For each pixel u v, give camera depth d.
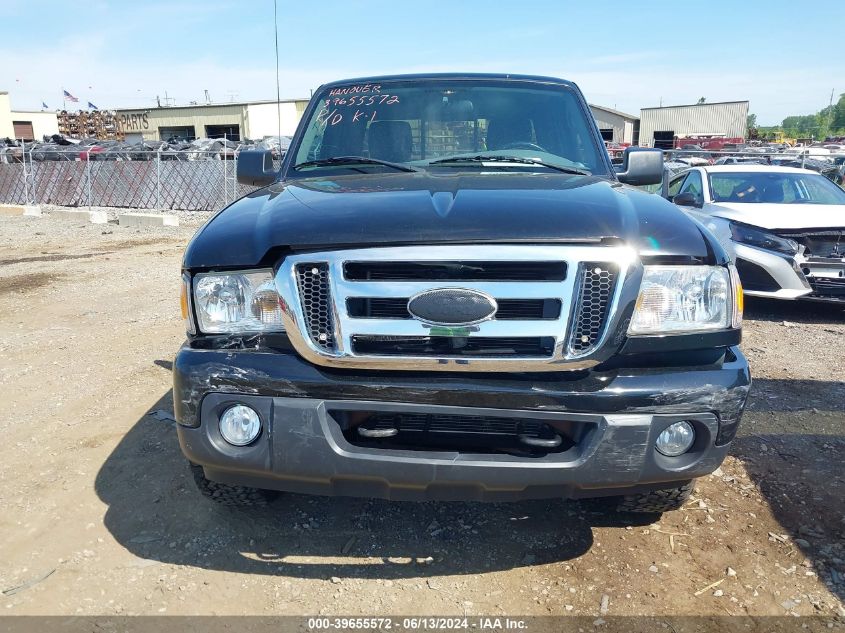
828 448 3.73
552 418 2.23
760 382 4.83
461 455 2.28
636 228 2.35
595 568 2.69
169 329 6.20
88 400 4.41
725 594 2.54
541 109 3.64
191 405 2.34
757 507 3.12
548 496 2.37
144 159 21.58
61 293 7.91
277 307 2.34
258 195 2.96
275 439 2.29
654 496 2.77
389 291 2.21
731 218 6.89
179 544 2.83
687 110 48.75
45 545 2.82
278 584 2.59
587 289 2.22
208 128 49.78
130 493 3.23
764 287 6.61
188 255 2.45
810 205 7.08
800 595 2.53
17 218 17.72
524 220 2.28
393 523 2.98
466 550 2.80
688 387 2.26
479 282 2.20
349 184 2.92
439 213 2.34
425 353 2.23
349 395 2.25
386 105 3.66
